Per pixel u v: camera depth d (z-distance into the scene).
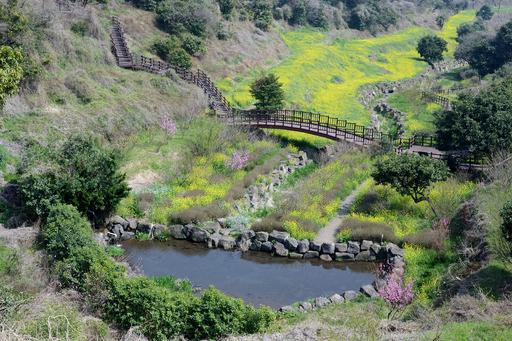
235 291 19.84
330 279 21.17
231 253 23.48
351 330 14.02
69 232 17.73
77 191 22.53
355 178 31.56
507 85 34.19
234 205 26.83
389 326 14.39
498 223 19.59
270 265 22.45
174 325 14.30
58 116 30.72
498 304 14.65
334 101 51.31
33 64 31.03
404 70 70.94
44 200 21.17
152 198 26.58
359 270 22.12
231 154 33.03
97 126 31.92
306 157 35.81
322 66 62.19
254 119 39.31
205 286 20.11
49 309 13.56
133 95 37.72
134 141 32.84
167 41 49.09
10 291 14.31
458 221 23.31
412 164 25.38
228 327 14.27
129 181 28.20
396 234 23.56
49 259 17.47
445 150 33.41
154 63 45.12
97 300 15.12
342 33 84.06
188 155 31.66
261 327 14.46
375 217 25.80
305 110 46.47
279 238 23.55
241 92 48.03
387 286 17.58
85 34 42.03
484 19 110.88
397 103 54.72
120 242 24.03
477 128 29.91
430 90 58.00
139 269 20.88
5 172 24.06
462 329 13.04
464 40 75.94
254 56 58.69
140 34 50.91
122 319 14.55
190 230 24.47
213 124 36.28
